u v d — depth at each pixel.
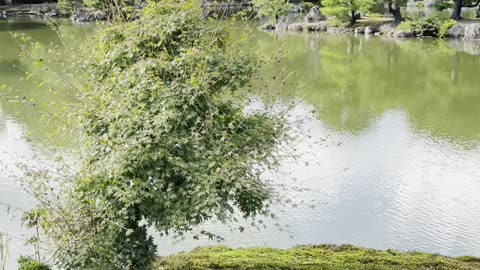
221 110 5.68
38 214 5.43
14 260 7.36
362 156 13.04
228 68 5.70
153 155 5.11
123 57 5.78
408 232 9.43
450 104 18.61
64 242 5.22
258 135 5.62
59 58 7.28
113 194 5.18
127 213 5.22
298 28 37.31
